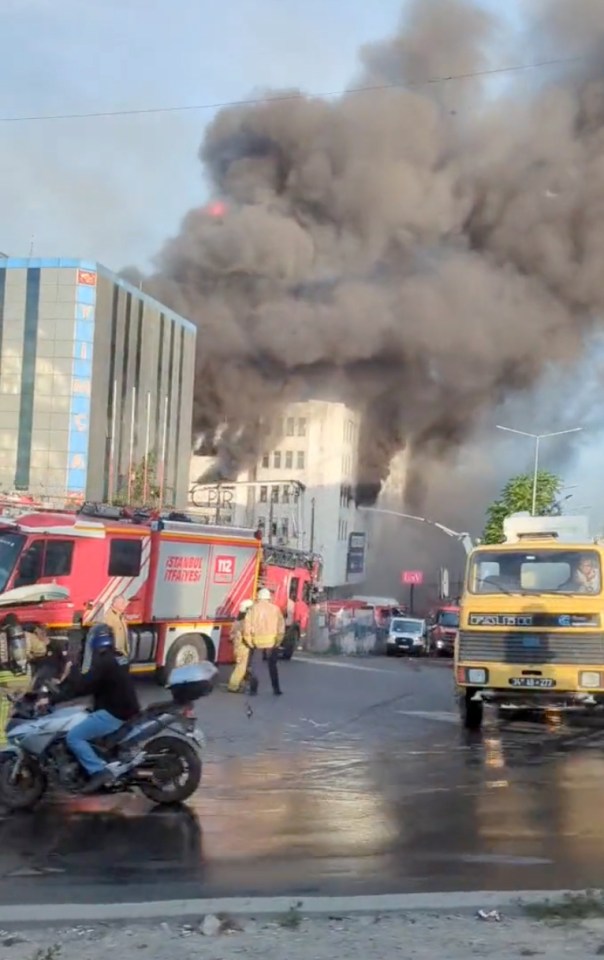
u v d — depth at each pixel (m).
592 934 4.78
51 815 7.95
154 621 17.64
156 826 7.57
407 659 33.31
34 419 52.69
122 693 8.20
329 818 7.89
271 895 5.79
